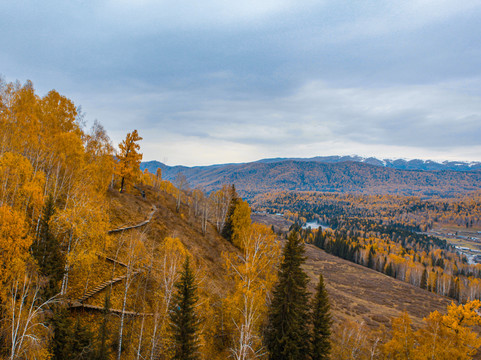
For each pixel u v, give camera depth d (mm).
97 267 25734
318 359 23750
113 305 22578
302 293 24750
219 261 44062
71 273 22672
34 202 19547
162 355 18500
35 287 15570
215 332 24781
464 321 26906
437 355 25219
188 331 17297
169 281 20172
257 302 20406
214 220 73062
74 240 21672
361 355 30109
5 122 22656
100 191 30922
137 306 23297
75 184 24750
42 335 14617
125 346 19266
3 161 18500
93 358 15727
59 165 23891
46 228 18453
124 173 49938
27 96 24672
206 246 47906
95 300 22266
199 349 20344
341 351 29422
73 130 28609
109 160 37750
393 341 27859
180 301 18000
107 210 34875
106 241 22766
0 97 23406
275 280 24750
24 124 23641
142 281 25656
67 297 19750
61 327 15641
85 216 21766
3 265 14609
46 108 26250
